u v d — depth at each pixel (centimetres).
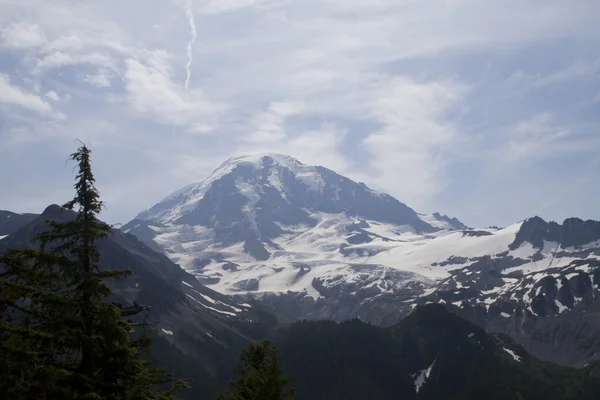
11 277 2855
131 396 2883
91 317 2956
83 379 2809
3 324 2667
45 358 2862
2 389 2473
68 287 2933
